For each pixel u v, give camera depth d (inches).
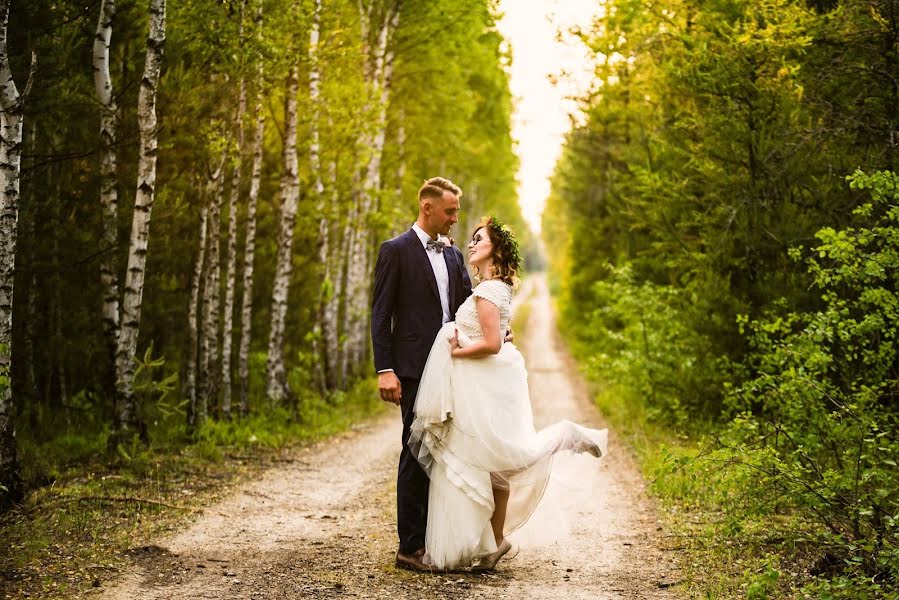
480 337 212.2
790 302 388.2
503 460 208.8
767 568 184.9
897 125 352.2
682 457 246.2
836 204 376.8
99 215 434.9
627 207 714.8
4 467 265.4
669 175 534.0
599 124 841.5
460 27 810.2
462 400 210.1
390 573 209.5
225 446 432.8
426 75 884.0
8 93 262.1
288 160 549.6
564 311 1749.5
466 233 1631.4
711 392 457.4
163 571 206.8
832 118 379.9
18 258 389.4
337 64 579.2
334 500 316.5
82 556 214.8
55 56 350.0
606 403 641.0
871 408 252.2
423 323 216.8
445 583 201.9
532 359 1190.9
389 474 378.6
